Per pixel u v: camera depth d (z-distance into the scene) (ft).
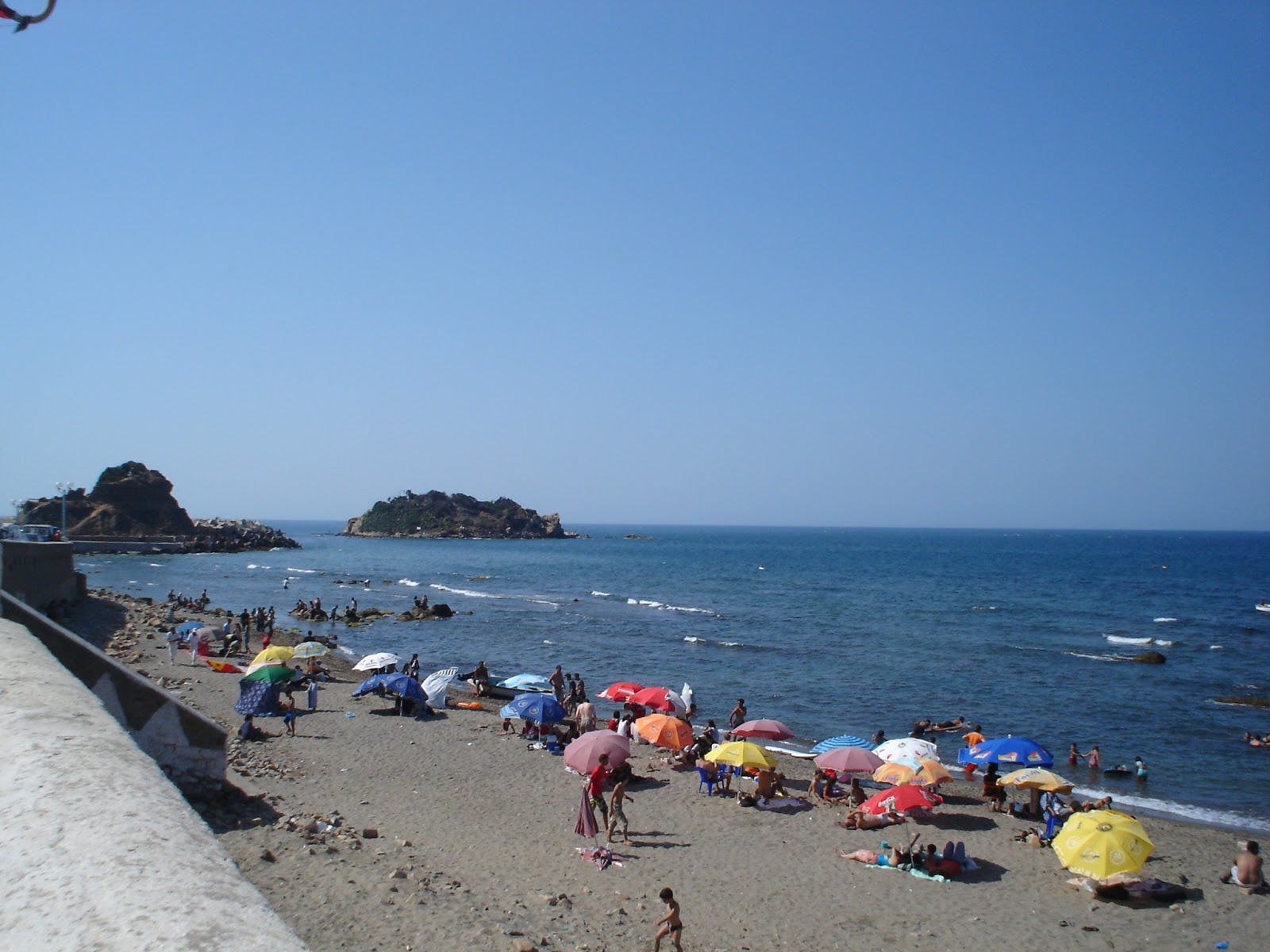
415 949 36.27
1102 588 331.98
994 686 135.54
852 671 146.61
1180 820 76.64
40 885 7.87
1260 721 114.52
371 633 185.37
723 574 395.96
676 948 42.22
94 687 45.14
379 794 66.59
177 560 407.85
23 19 27.63
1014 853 62.34
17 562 126.93
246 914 7.55
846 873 57.31
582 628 195.83
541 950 38.86
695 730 99.35
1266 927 51.19
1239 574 417.90
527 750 84.94
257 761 71.36
